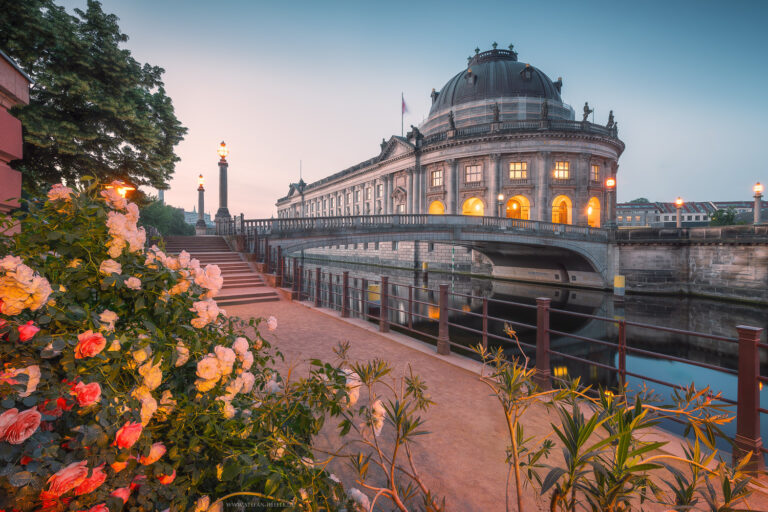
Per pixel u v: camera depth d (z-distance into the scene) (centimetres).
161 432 154
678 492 108
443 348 634
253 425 161
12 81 371
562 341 1644
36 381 117
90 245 177
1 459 102
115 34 1451
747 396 315
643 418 127
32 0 1226
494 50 5988
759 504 284
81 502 110
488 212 4350
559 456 339
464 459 333
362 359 614
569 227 3231
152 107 1666
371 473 308
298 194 9356
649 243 2970
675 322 1988
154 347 160
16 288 125
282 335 766
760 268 2383
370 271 4684
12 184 382
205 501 132
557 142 4119
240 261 1589
